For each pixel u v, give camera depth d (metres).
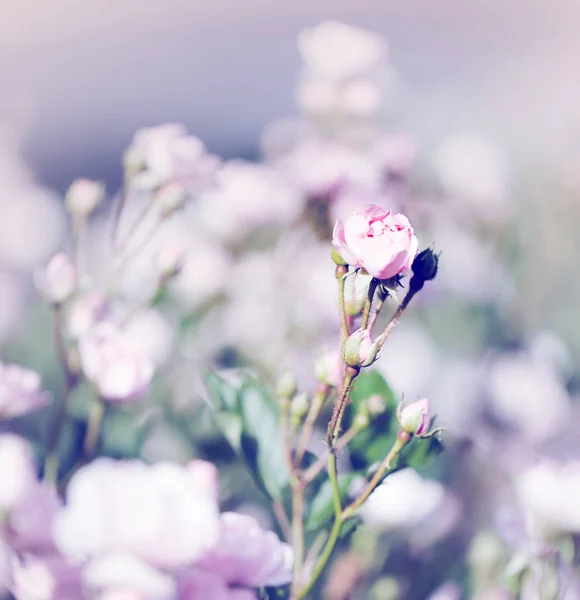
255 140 2.62
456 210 1.49
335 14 3.73
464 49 3.08
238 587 0.74
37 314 1.55
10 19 3.55
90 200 0.95
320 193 1.12
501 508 0.96
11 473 0.73
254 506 1.00
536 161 1.76
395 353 1.22
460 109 2.10
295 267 1.26
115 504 0.70
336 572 0.93
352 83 1.35
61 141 2.73
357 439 0.84
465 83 2.47
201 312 1.25
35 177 2.33
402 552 0.98
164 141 0.96
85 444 0.87
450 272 1.38
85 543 0.70
